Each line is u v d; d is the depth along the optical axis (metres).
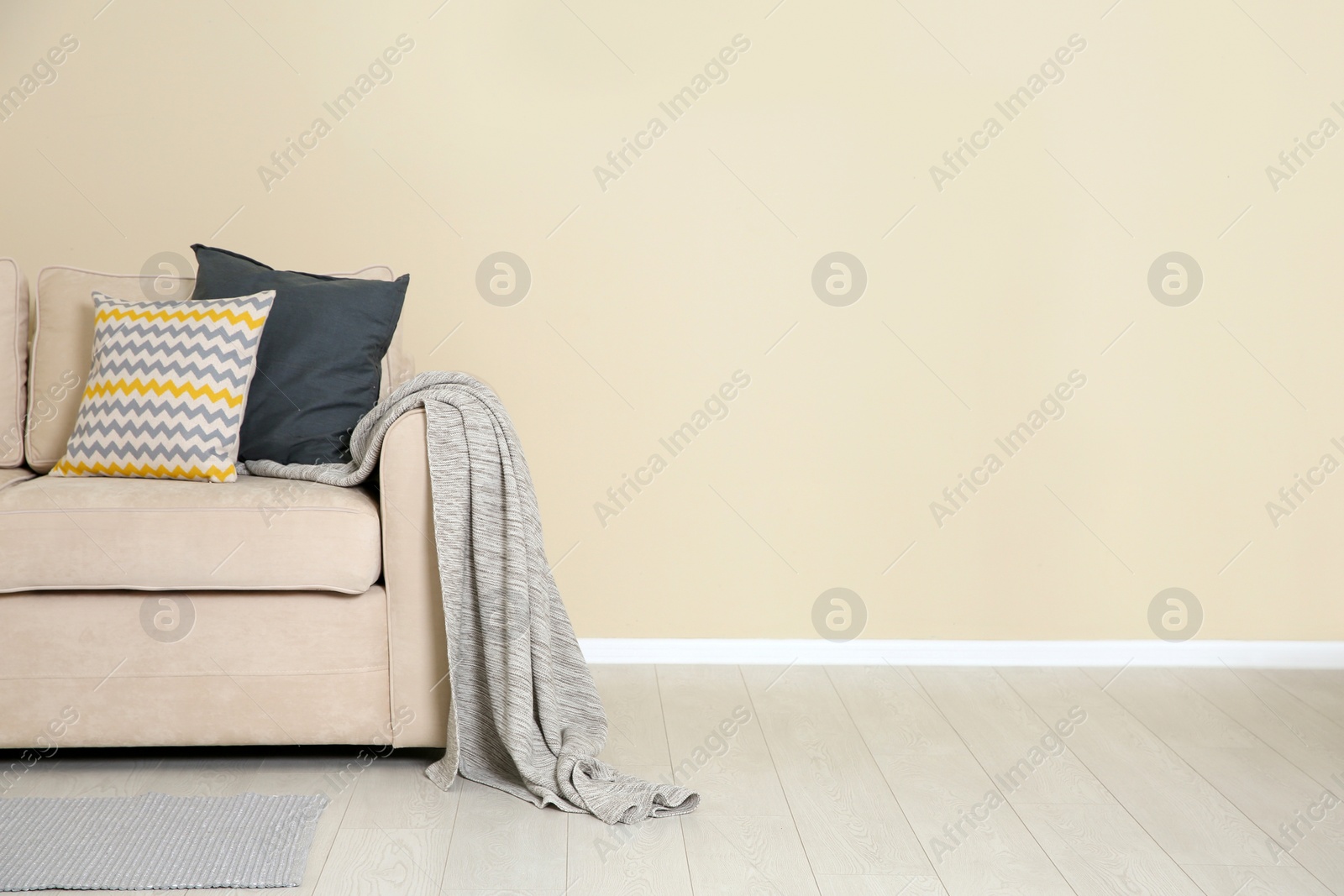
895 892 1.79
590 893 1.76
